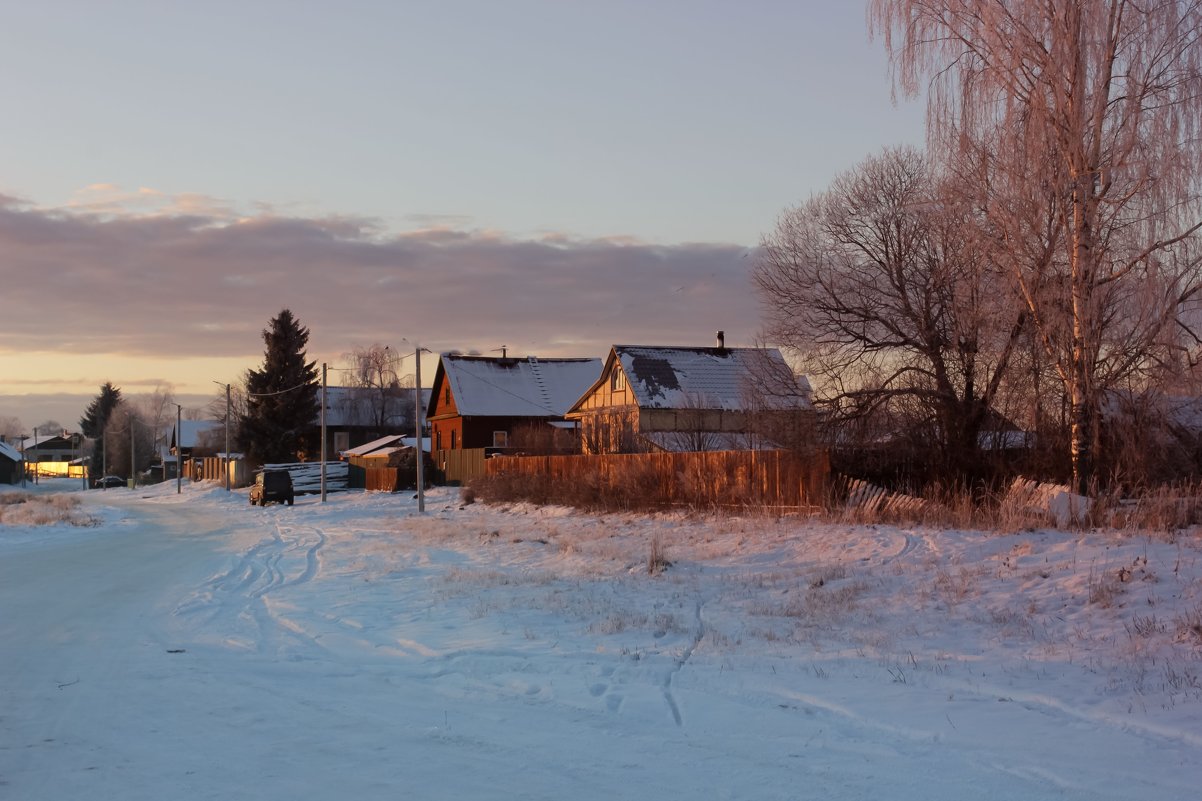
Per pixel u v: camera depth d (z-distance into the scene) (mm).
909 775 6684
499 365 69938
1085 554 14711
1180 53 17812
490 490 43625
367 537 31016
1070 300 19125
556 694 9461
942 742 7531
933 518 20375
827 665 10430
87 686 9750
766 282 29188
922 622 12516
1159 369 19203
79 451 175500
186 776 6613
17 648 12094
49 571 22094
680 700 9117
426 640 12688
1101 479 20734
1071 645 10680
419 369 44125
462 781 6531
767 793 6289
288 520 43625
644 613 14383
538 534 27953
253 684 9969
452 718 8469
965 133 19828
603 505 33531
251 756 7152
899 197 27000
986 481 23953
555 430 53812
